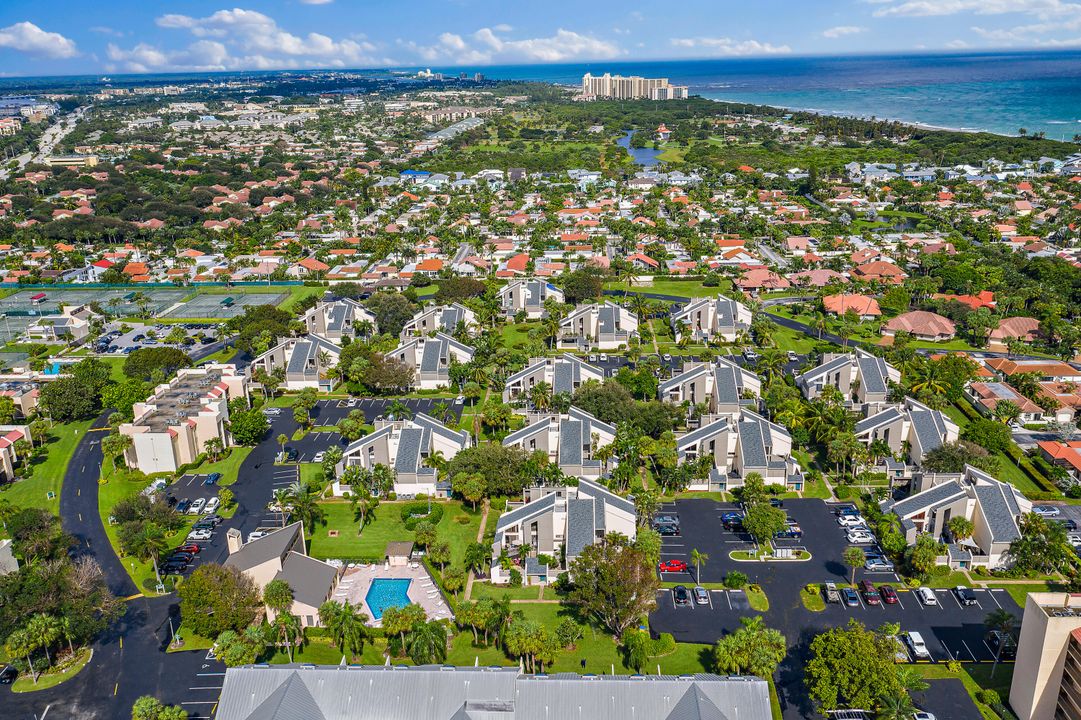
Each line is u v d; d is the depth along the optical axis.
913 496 174.62
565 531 163.88
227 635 136.25
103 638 147.12
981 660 137.88
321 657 140.25
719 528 180.25
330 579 155.38
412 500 195.12
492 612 140.75
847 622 148.12
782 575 162.88
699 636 145.00
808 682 126.94
